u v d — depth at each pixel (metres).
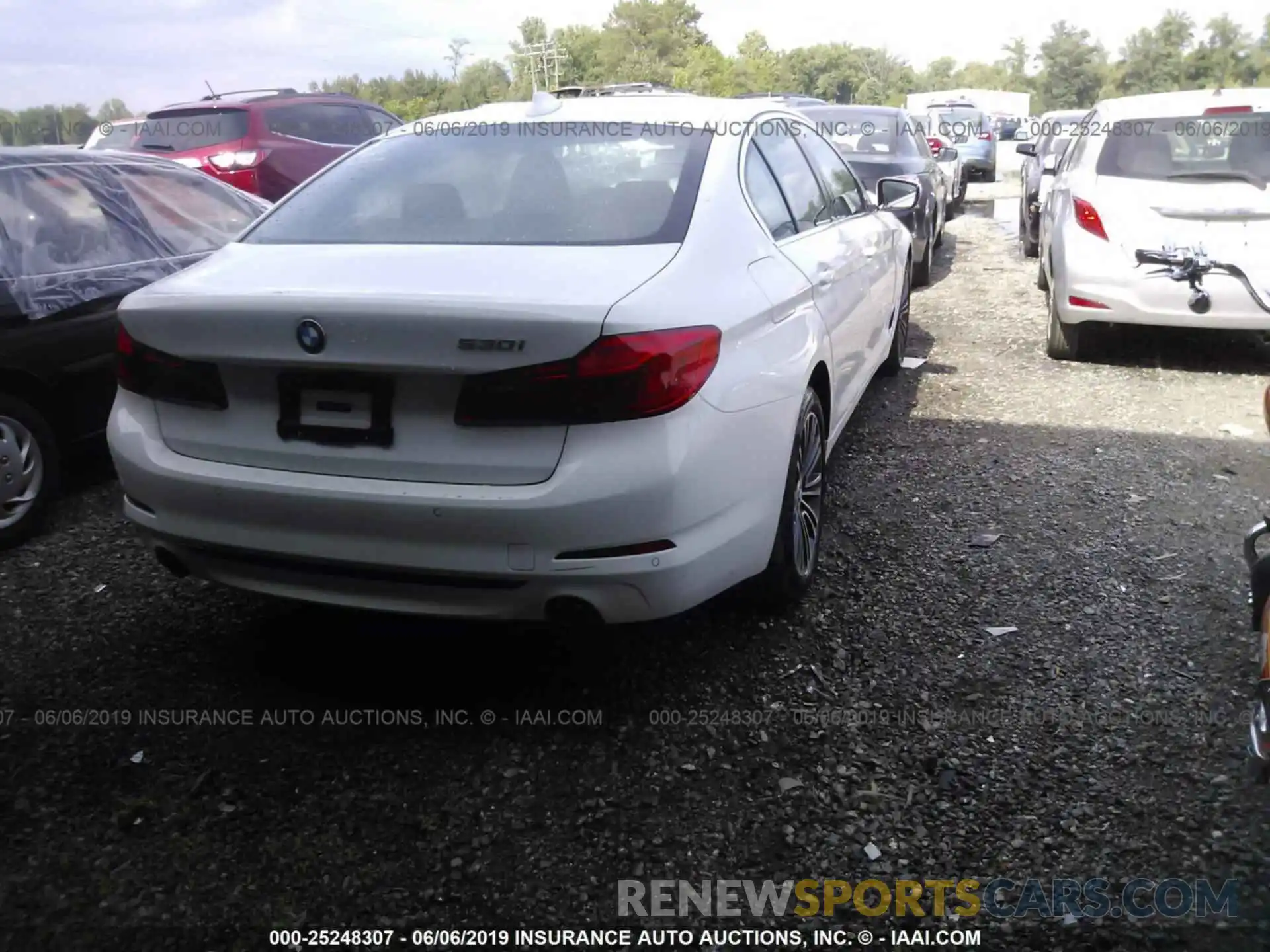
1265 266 6.51
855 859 2.67
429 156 3.82
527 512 2.74
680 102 4.16
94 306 4.86
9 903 2.51
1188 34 131.75
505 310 2.68
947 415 6.22
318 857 2.67
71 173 5.17
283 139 10.76
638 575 2.85
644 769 3.00
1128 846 2.69
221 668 3.51
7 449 4.43
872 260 5.16
